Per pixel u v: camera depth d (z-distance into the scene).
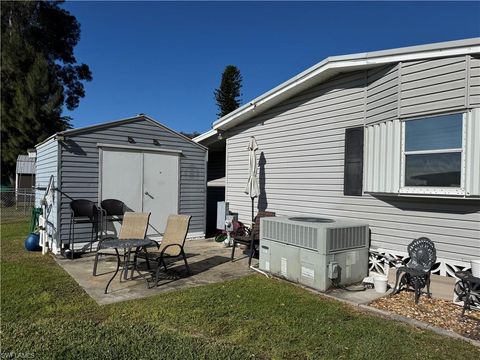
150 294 4.63
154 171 8.60
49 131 25.59
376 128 5.55
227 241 8.29
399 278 5.03
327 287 4.83
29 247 7.41
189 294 4.61
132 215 6.27
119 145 7.98
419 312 4.11
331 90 6.55
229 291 4.77
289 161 7.57
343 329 3.54
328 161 6.61
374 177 5.55
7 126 24.22
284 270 5.46
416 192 4.83
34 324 3.57
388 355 3.00
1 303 4.21
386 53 5.16
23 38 26.17
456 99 4.43
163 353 2.95
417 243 4.82
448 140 4.54
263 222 5.95
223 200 10.88
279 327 3.58
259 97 7.88
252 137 7.96
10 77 25.28
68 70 30.81
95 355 2.90
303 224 5.15
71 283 5.06
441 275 4.74
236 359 2.89
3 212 15.02
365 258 5.36
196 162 9.45
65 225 7.13
